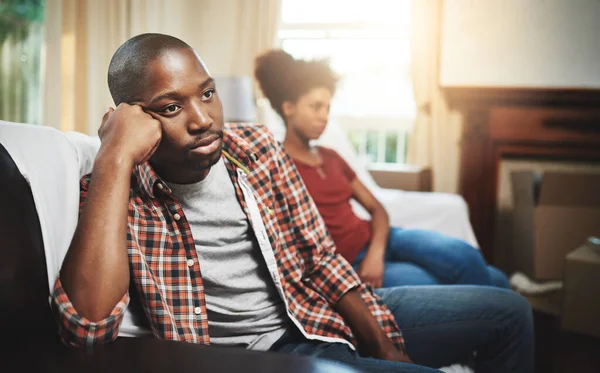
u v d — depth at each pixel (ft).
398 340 3.31
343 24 11.27
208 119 2.49
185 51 2.51
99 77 11.07
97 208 2.26
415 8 10.07
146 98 2.45
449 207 7.55
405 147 11.45
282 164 3.40
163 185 2.70
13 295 2.10
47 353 1.87
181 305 2.66
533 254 8.24
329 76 4.63
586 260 6.27
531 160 10.03
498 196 10.16
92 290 2.13
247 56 11.07
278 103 4.71
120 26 10.91
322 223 3.51
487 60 9.59
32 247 2.26
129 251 2.57
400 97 11.21
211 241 2.85
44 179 2.48
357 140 11.67
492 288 3.63
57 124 11.17
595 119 9.26
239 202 2.99
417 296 3.55
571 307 6.41
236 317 2.89
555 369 5.42
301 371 1.64
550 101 9.40
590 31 9.00
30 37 11.80
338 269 3.29
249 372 1.63
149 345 1.91
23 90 11.92
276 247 3.06
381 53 11.18
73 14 11.02
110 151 2.36
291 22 11.49
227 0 11.07
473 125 9.84
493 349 3.51
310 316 3.12
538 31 9.26
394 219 7.57
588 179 7.82
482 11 9.53
